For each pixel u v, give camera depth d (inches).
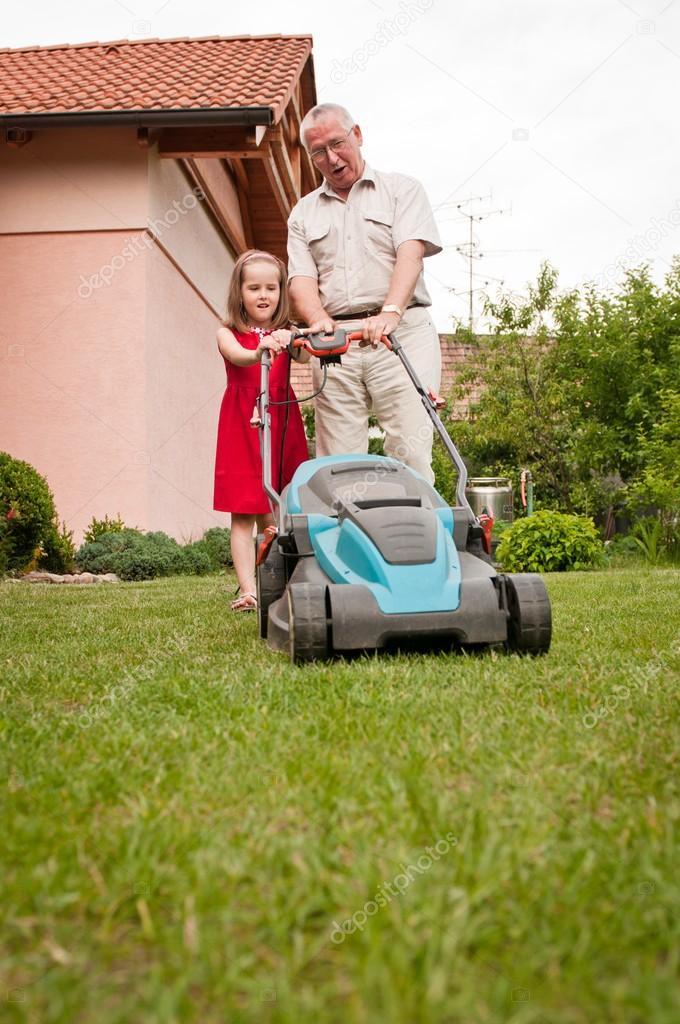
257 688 113.7
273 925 51.4
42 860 61.1
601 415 577.9
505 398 603.5
